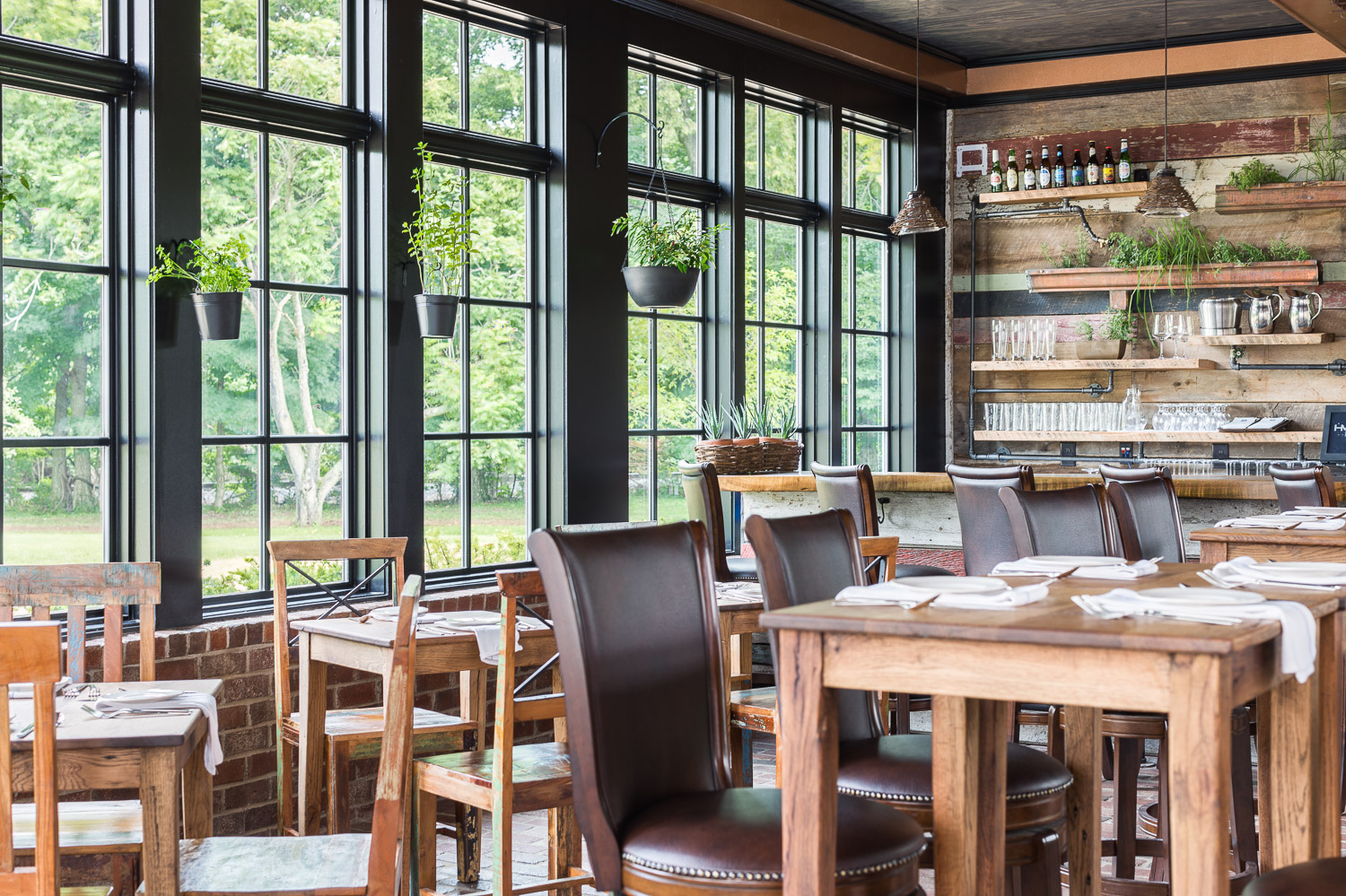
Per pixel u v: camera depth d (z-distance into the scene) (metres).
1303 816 2.18
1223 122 7.40
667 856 1.93
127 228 4.02
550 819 3.23
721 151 6.32
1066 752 2.60
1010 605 2.00
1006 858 2.32
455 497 5.11
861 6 6.79
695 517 4.56
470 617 3.57
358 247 4.72
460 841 3.61
